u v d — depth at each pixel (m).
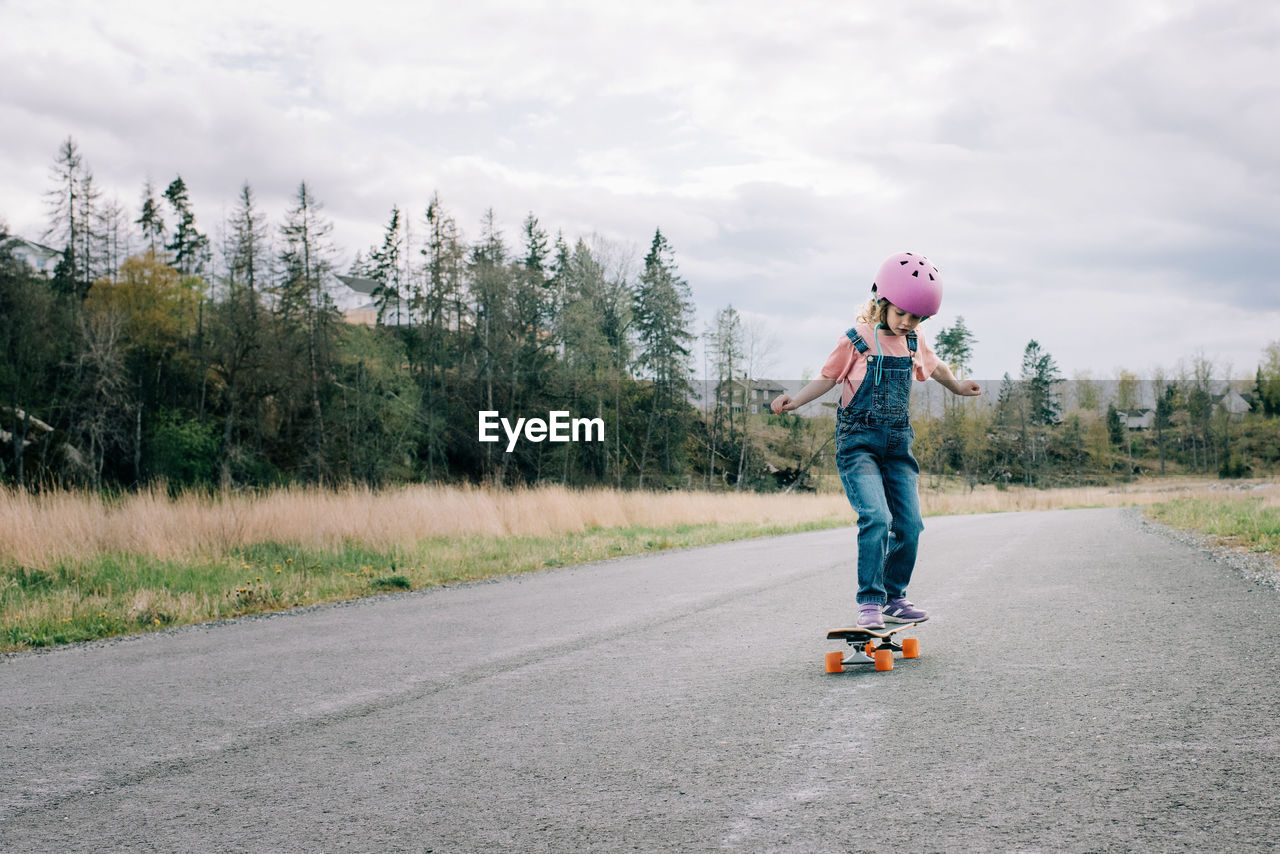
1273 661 3.41
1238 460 102.50
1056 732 2.57
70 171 52.62
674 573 8.98
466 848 1.96
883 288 3.84
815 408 64.88
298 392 48.12
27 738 3.26
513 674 4.05
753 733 2.78
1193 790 2.04
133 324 48.03
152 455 43.12
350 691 3.88
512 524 15.50
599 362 53.47
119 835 2.17
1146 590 5.77
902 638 4.23
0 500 11.12
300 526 12.33
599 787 2.34
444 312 56.31
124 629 6.86
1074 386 115.94
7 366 40.34
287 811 2.29
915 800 2.09
